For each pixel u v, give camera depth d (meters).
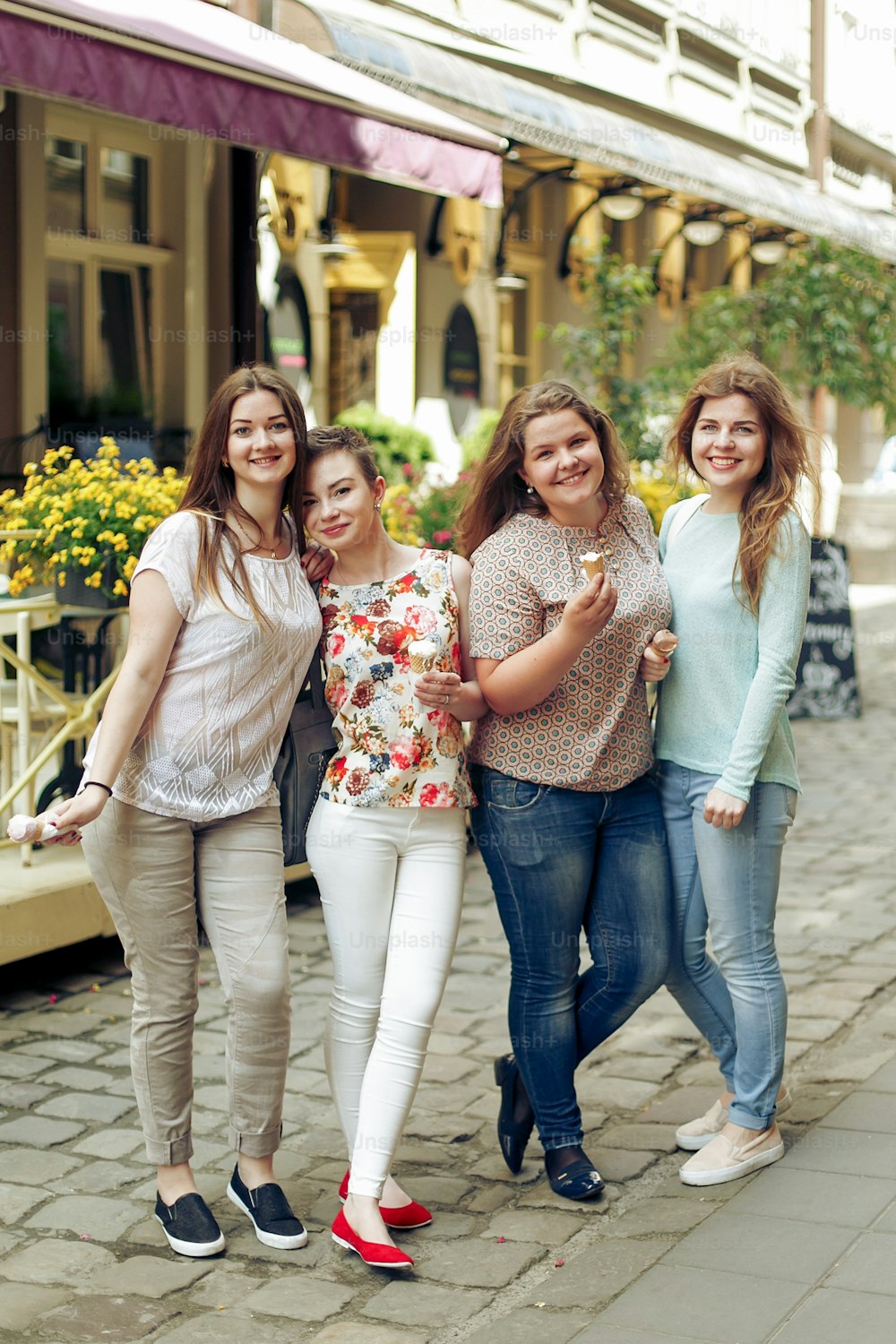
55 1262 3.29
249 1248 3.35
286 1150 3.86
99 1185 3.67
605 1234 3.38
